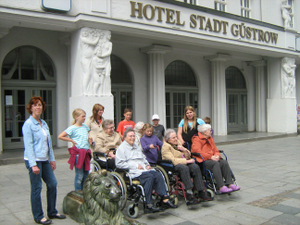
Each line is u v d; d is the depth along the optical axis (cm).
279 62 1644
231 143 1317
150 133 545
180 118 1469
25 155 403
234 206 500
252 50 1403
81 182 492
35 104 407
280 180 670
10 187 612
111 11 917
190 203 486
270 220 434
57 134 1077
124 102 1273
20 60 1022
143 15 984
